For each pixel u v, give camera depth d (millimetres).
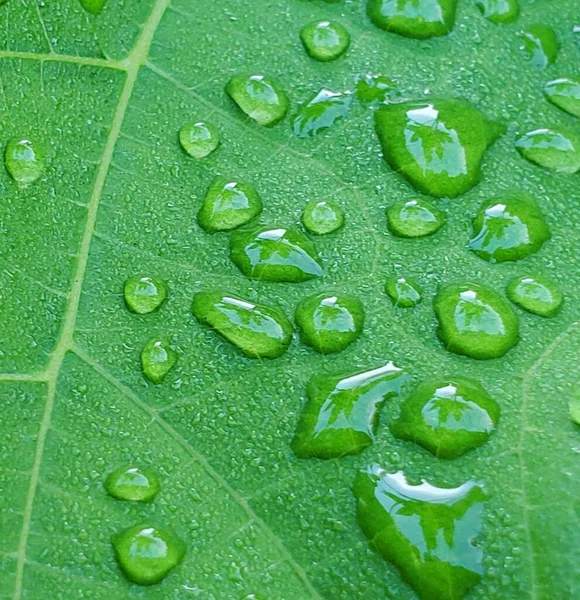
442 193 192
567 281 189
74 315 187
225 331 187
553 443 183
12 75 193
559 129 194
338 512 182
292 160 193
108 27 194
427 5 196
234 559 181
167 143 193
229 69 195
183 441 184
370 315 188
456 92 195
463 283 189
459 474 182
